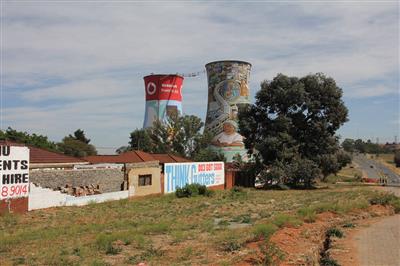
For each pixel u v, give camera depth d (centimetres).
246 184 5609
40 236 1705
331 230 1803
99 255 1320
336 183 6669
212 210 2695
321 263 1305
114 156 5059
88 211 2597
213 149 7875
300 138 5612
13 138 5888
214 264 1152
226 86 8012
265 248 1242
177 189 3803
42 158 3259
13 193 2436
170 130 7800
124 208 2786
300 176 5253
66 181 2920
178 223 2072
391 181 7938
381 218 2412
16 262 1237
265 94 5688
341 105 5616
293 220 1892
